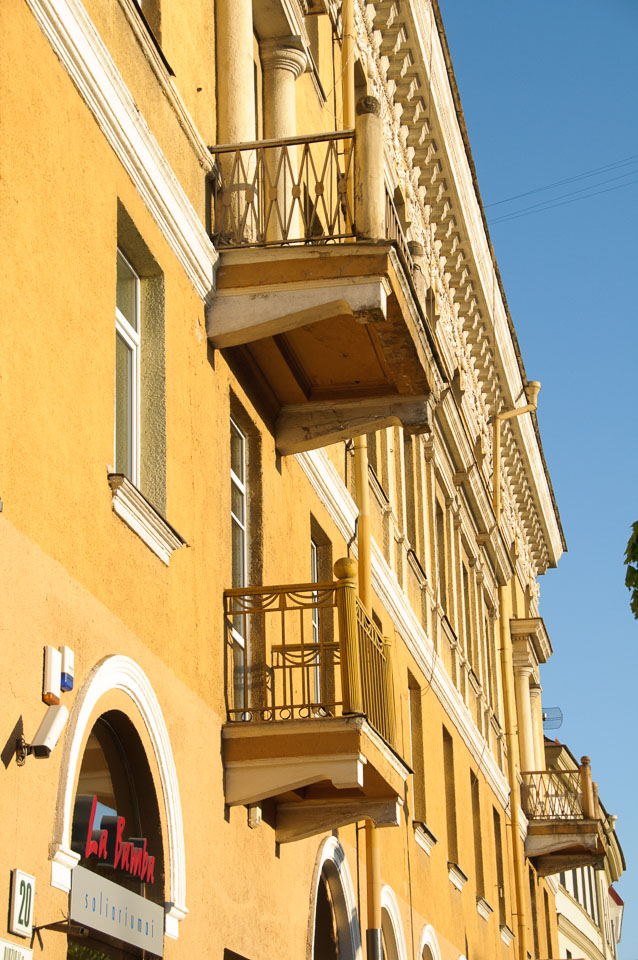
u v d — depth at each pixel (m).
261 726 11.46
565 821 32.16
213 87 12.66
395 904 17.69
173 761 10.02
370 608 16.48
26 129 8.54
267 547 13.15
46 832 7.88
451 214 25.33
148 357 10.80
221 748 11.38
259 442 13.33
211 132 12.48
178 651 10.52
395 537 20.66
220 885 10.96
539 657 37.69
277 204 12.33
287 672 13.31
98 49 9.58
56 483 8.54
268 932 12.12
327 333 12.64
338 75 18.06
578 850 33.25
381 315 11.62
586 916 49.59
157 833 9.70
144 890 9.61
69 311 8.95
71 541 8.70
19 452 8.07
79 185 9.31
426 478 24.11
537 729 37.81
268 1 13.98
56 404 8.63
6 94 8.29
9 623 7.71
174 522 10.63
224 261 11.94
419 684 21.27
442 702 23.19
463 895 23.52
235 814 11.55
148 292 10.93
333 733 11.43
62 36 9.06
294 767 11.39
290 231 13.78
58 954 7.88
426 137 23.34
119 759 9.62
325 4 17.06
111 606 9.25
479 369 30.20
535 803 32.66
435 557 24.02
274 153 14.15
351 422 13.70
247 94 12.85
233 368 12.55
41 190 8.69
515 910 29.55
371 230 11.85
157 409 10.69
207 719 11.08
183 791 10.33
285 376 13.31
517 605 37.09
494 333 29.17
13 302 8.16
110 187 9.88
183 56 11.94
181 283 11.29
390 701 13.17
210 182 12.16
